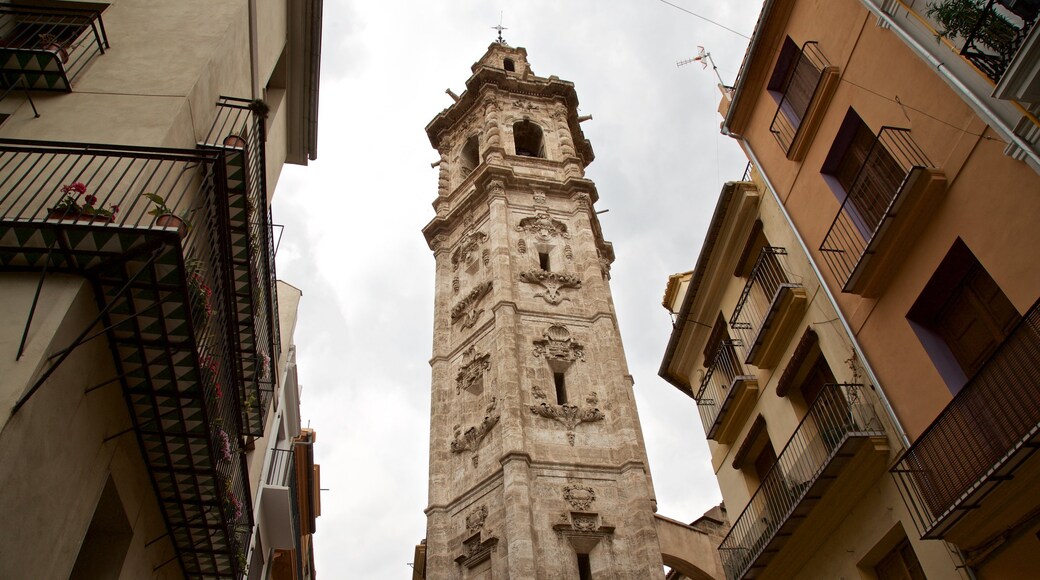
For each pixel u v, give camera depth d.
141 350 9.61
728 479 19.64
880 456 13.20
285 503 22.55
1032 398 9.42
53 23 11.77
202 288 10.10
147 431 10.67
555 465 23.03
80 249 8.58
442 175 40.88
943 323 12.48
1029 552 10.10
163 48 12.40
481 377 26.92
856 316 14.23
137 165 10.21
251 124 14.05
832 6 15.41
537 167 37.75
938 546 11.70
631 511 22.09
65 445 8.69
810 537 14.77
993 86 10.32
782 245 17.62
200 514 11.93
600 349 27.61
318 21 19.42
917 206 12.27
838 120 15.02
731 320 18.58
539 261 31.80
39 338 7.98
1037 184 10.18
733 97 19.25
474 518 22.53
